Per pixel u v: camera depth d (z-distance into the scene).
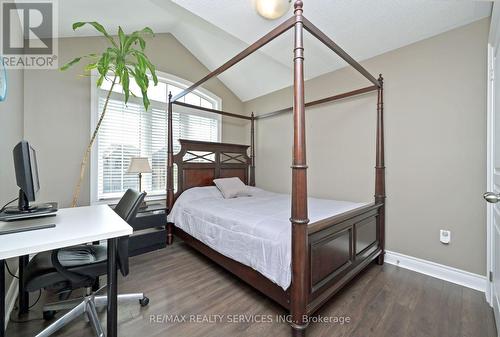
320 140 3.21
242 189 3.41
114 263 1.26
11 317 1.56
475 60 2.01
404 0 1.83
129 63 2.45
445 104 2.16
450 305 1.73
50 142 2.50
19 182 1.34
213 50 3.44
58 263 1.24
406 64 2.41
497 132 1.49
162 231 2.83
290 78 3.55
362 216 2.11
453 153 2.12
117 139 3.01
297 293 1.39
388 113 2.54
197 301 1.78
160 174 3.42
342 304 1.74
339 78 3.02
